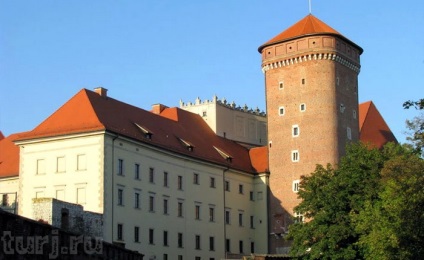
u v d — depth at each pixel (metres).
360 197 71.06
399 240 58.97
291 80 102.25
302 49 100.94
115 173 79.38
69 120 82.69
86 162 79.19
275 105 103.69
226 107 113.75
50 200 61.47
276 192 102.62
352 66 104.88
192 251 91.19
